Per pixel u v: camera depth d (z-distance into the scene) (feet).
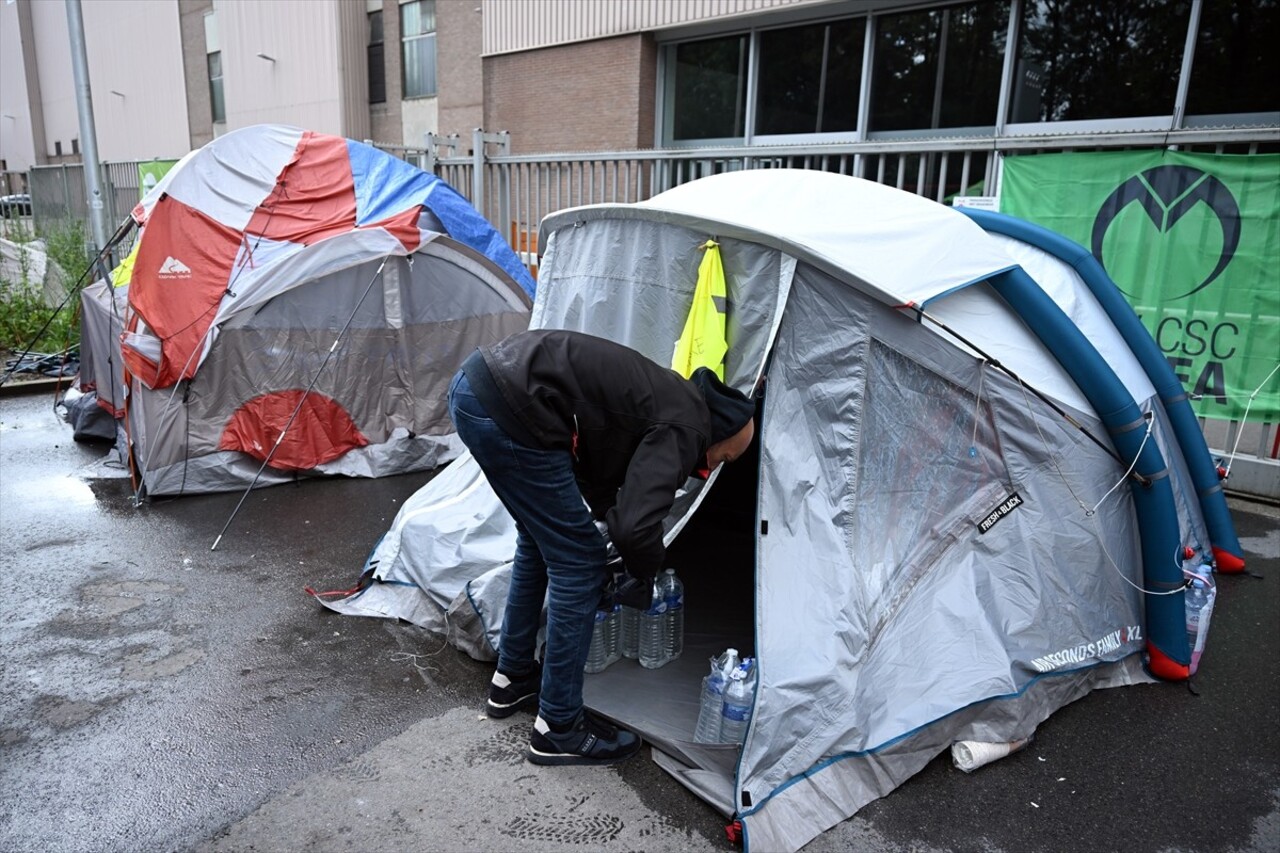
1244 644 12.41
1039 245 13.06
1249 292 17.35
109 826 8.30
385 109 57.82
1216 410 18.26
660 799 8.84
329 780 9.04
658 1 37.50
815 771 8.70
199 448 17.69
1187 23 25.40
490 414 8.09
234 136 18.69
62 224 41.83
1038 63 28.84
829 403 9.82
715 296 10.26
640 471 7.89
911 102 32.19
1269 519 17.17
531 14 43.32
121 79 84.12
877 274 9.73
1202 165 17.30
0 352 31.12
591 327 11.98
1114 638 11.09
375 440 19.65
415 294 19.38
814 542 9.58
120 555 14.84
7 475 19.10
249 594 13.43
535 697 10.39
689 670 11.04
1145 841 8.47
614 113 40.68
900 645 9.64
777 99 35.96
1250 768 9.64
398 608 12.62
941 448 10.16
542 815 8.56
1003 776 9.41
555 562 8.75
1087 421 10.85
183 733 9.80
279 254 17.85
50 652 11.54
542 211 28.84
